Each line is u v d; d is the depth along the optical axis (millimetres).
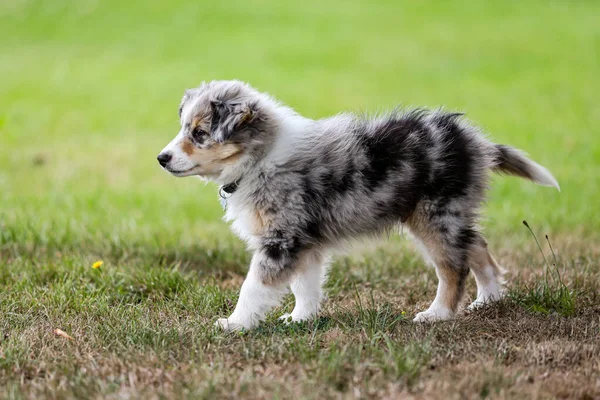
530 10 38312
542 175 9961
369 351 7656
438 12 38188
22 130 22484
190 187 17828
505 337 8344
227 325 8703
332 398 6680
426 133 9312
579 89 26594
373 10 38594
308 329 8617
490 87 27031
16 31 35062
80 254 12039
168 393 6785
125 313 9219
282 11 38188
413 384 6973
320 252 9406
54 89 27188
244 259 11992
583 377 7137
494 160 9727
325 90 26484
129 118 24156
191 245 12641
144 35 34500
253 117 8664
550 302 9414
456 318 9031
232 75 28484
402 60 30562
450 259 9312
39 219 14156
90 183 17812
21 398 6707
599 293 9867
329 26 35719
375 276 11141
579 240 13094
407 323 8922
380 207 9125
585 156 19500
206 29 35375
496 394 6758
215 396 6668
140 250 12219
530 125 22578
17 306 9516
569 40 32938
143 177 18562
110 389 6910
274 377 7176
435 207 9227
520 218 14906
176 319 8992
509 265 11578
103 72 29359
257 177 8797
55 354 7910
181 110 9172
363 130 9258
